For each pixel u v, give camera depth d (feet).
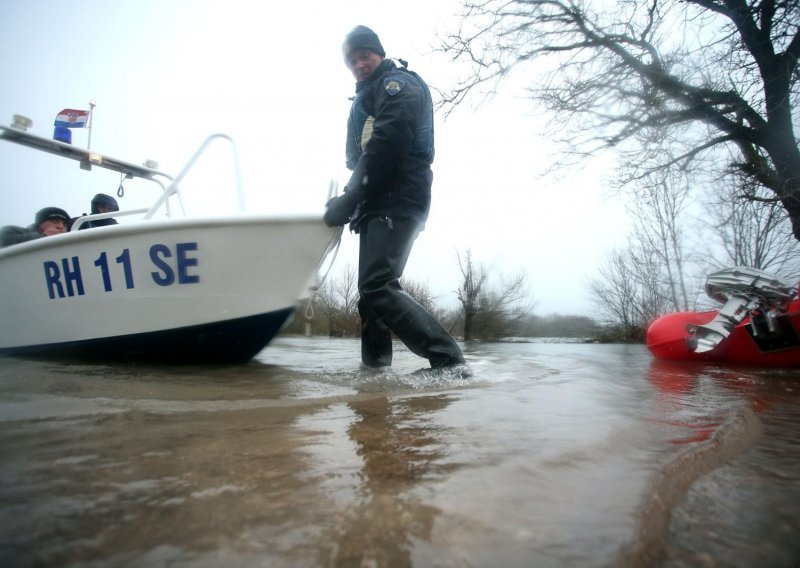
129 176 13.71
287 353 12.44
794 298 10.14
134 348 8.82
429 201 8.07
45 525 1.82
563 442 3.03
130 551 1.64
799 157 17.99
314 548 1.67
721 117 19.04
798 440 3.47
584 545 1.74
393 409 4.19
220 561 1.59
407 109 7.16
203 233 7.89
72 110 12.21
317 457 2.67
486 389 5.61
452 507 2.01
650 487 2.30
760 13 16.94
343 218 7.40
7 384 5.80
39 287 9.36
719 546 1.81
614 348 23.24
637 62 19.80
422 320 7.38
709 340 10.51
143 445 2.90
